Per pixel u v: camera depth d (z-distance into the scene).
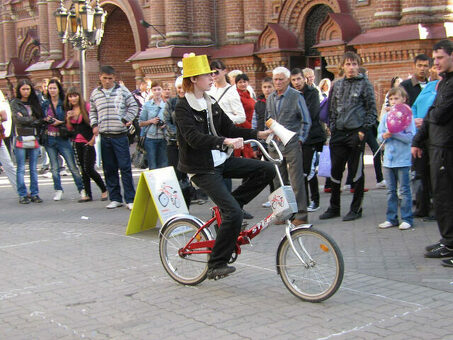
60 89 10.82
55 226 8.49
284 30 16.59
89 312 4.89
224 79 8.15
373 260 6.16
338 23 14.51
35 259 6.67
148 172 7.72
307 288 4.98
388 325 4.38
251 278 5.71
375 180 11.34
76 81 25.06
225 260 5.17
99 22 14.62
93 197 11.05
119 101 9.41
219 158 5.16
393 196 7.51
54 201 10.76
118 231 8.05
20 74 29.28
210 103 5.20
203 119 5.13
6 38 30.33
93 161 10.34
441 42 5.78
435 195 6.06
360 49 13.98
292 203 5.00
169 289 5.45
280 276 5.22
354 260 6.20
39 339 4.36
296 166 7.67
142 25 19.17
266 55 16.73
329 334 4.25
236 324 4.51
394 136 7.28
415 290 5.16
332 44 14.65
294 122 7.69
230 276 5.80
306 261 4.92
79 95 10.28
